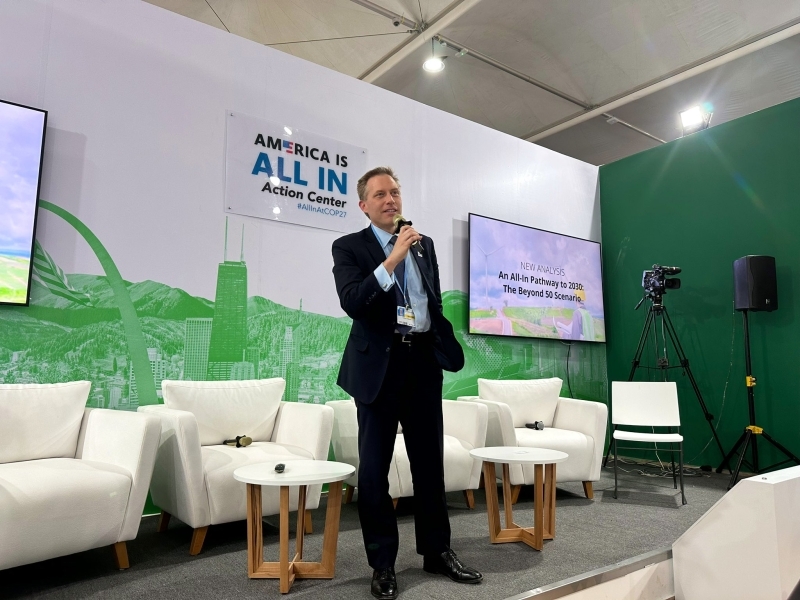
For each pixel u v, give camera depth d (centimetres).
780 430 450
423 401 211
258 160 368
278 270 370
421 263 216
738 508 202
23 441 240
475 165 492
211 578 217
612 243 582
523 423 409
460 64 650
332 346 387
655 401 400
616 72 630
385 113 436
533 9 550
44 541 200
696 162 522
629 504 354
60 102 305
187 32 350
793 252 453
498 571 224
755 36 547
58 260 298
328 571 217
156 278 325
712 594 209
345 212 404
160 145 333
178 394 290
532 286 510
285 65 387
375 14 575
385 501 204
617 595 221
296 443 300
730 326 487
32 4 302
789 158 461
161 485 269
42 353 290
